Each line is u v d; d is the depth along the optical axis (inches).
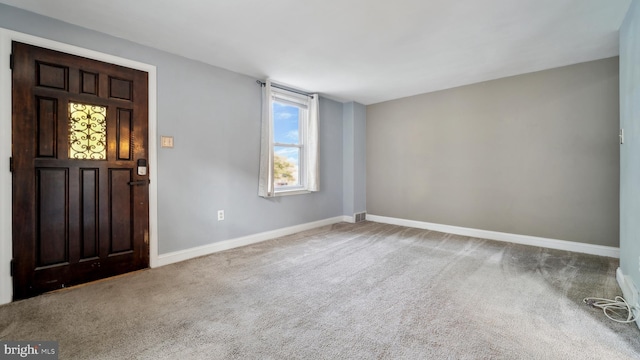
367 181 203.0
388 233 162.4
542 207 134.2
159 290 87.7
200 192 121.3
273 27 91.4
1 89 77.9
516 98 139.3
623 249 88.7
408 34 96.3
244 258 118.4
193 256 119.2
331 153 188.9
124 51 99.6
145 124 105.1
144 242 105.9
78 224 91.5
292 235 157.9
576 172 125.1
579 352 58.4
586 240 123.8
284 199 158.1
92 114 93.4
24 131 81.5
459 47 106.7
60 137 87.5
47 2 77.0
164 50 109.0
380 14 83.4
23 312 74.2
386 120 190.7
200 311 75.1
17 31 79.5
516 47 106.7
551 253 124.3
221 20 87.0
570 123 125.9
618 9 80.4
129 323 69.2
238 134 134.8
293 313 74.3
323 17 85.3
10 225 79.9
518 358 56.5
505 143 143.3
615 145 116.2
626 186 84.8
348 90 164.9
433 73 136.1
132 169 102.4
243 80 136.3
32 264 83.5
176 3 77.7
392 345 60.9
